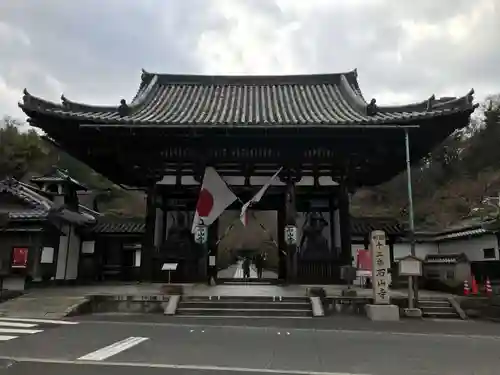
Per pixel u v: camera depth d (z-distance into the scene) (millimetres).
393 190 57000
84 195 33094
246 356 7414
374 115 17609
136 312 13727
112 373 6164
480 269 21109
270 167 18719
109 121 16156
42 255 20156
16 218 19719
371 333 10234
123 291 16234
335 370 6586
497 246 19766
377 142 17453
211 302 13711
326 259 18109
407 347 8523
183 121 16969
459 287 17219
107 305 13922
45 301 13648
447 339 9578
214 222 19125
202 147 17859
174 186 18578
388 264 13234
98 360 6977
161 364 6730
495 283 19156
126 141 17438
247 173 18703
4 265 19531
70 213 23938
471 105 15523
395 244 24859
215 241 18969
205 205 17891
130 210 51062
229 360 7094
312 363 7000
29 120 16375
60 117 15930
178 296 13961
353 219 26109
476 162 57031
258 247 49188
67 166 54344
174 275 18047
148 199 18375
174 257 18188
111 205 52781
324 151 18062
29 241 19844
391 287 21656
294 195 18312
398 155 18031
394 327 11289
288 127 16000
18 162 48344
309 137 17062
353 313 13469
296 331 10297
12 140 50688
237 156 18219
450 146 59750
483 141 57594
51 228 20797
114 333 9695
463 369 6766
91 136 17266
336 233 18766
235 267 51438
